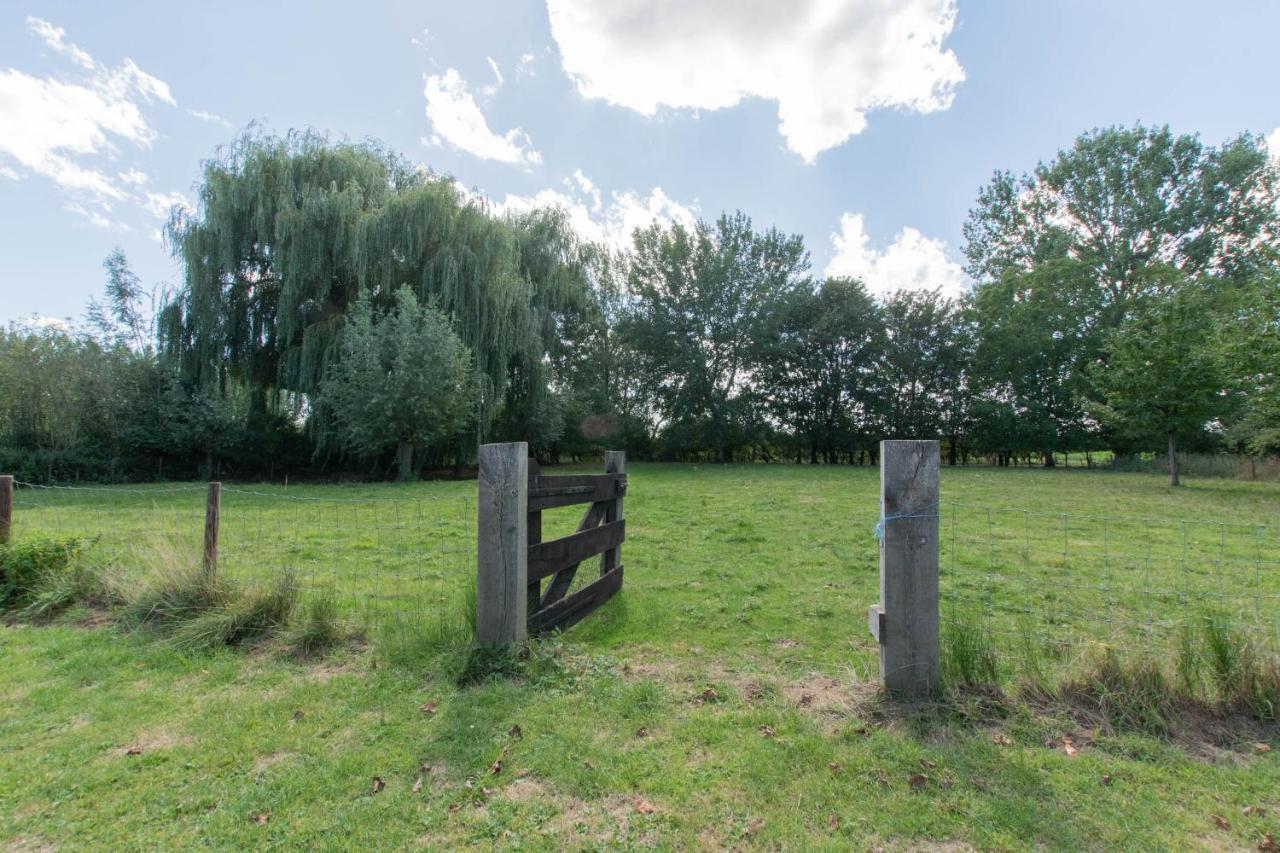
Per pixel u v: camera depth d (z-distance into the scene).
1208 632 3.25
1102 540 8.99
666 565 7.16
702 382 36.44
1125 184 30.25
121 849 2.17
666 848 2.17
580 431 35.41
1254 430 20.44
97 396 19.67
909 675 3.16
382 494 15.76
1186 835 2.23
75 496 14.31
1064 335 31.45
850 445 37.09
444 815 2.35
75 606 4.96
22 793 2.48
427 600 5.39
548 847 2.17
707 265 36.25
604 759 2.73
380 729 3.00
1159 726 2.90
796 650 4.29
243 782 2.57
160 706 3.28
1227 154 28.09
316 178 20.52
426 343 19.05
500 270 22.56
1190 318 18.50
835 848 2.16
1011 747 2.79
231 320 20.30
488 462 3.73
